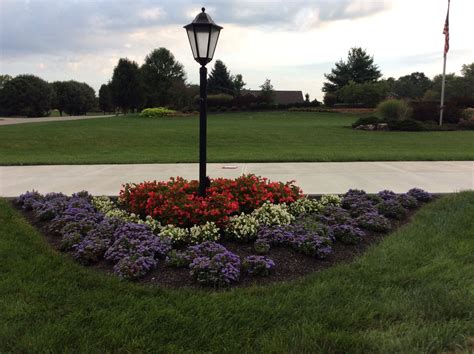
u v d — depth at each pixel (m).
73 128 21.72
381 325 2.58
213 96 46.75
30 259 3.65
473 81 53.22
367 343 2.37
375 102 44.84
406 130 21.42
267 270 3.34
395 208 4.95
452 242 3.97
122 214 4.86
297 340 2.40
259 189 5.07
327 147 14.11
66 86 63.97
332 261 3.67
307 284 3.15
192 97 58.56
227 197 4.52
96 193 6.43
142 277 3.31
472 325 2.54
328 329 2.53
